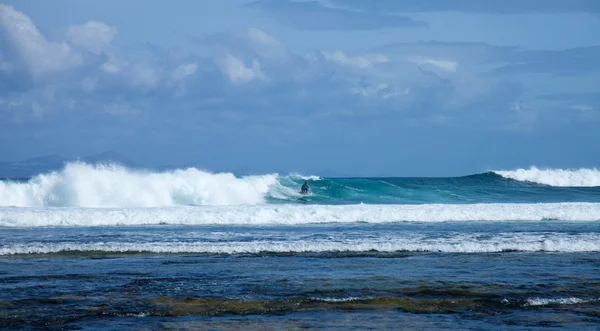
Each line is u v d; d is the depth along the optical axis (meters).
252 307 16.31
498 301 17.19
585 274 20.97
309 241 29.39
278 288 18.55
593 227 36.28
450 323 15.01
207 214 39.69
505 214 41.78
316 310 16.12
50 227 36.62
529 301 17.17
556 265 22.91
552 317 15.60
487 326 14.73
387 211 41.72
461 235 31.81
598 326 14.76
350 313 15.85
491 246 27.11
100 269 21.89
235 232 33.69
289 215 40.22
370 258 24.56
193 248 26.44
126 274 20.86
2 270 21.64
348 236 31.56
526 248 27.06
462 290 18.34
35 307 16.05
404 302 16.97
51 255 25.39
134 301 16.78
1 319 14.87
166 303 16.59
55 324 14.57
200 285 18.95
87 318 15.11
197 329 14.21
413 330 14.31
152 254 25.70
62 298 17.03
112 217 38.69
